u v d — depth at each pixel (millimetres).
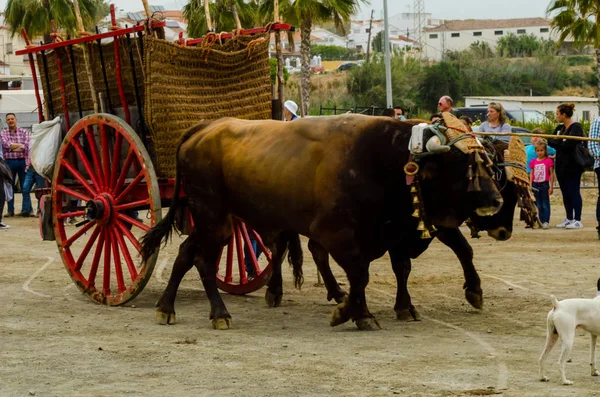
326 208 8938
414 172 8719
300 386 6938
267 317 10078
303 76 38031
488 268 13203
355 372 7328
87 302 11094
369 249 9164
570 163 17484
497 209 8742
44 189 12078
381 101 66188
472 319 9688
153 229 10109
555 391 6680
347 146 8969
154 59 10234
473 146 8719
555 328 6922
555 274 12547
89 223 11141
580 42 37062
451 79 72250
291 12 37344
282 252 10656
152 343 8664
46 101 12102
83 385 7090
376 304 10711
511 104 56719
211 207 9812
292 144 9242
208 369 7539
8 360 7957
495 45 115125
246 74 11062
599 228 16094
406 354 7969
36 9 38812
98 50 11125
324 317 9992
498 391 6688
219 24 35125
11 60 73875
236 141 9672
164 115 10359
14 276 13094
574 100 56531
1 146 19938
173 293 9812
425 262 14008
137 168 10641
